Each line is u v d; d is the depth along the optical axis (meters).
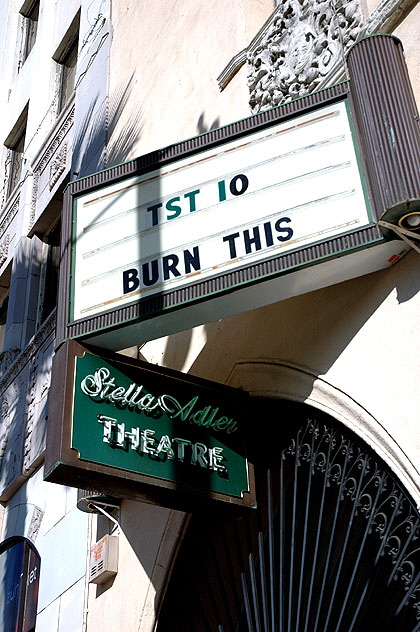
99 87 11.54
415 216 4.90
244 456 6.07
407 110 5.20
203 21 9.07
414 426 4.88
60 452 5.41
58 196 12.58
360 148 5.29
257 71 7.59
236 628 6.29
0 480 10.80
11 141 15.86
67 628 7.89
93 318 5.80
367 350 5.38
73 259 6.18
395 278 5.33
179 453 5.83
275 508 6.31
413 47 5.67
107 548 7.53
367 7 6.44
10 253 13.56
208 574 6.75
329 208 5.23
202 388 6.14
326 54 6.75
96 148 10.90
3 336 13.34
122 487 5.62
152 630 6.65
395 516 4.95
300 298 6.16
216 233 5.60
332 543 5.34
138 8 11.16
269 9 8.32
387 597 5.35
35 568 9.35
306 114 5.63
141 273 5.79
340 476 5.42
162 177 6.11
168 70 9.57
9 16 17.58
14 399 11.28
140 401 5.82
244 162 5.75
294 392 5.87
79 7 14.27
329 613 5.02
